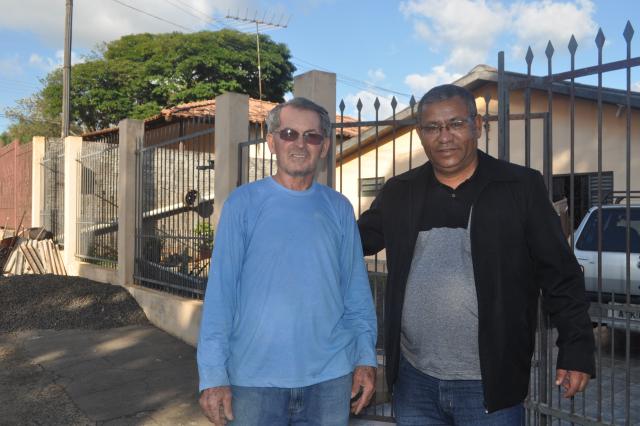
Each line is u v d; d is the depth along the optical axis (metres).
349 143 12.23
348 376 2.19
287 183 2.20
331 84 5.14
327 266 2.15
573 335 2.04
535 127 10.20
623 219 6.56
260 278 2.08
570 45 3.32
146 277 8.02
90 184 10.11
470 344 2.15
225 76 30.20
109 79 29.88
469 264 2.16
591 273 6.49
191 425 4.21
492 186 2.15
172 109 14.37
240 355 2.08
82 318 7.33
